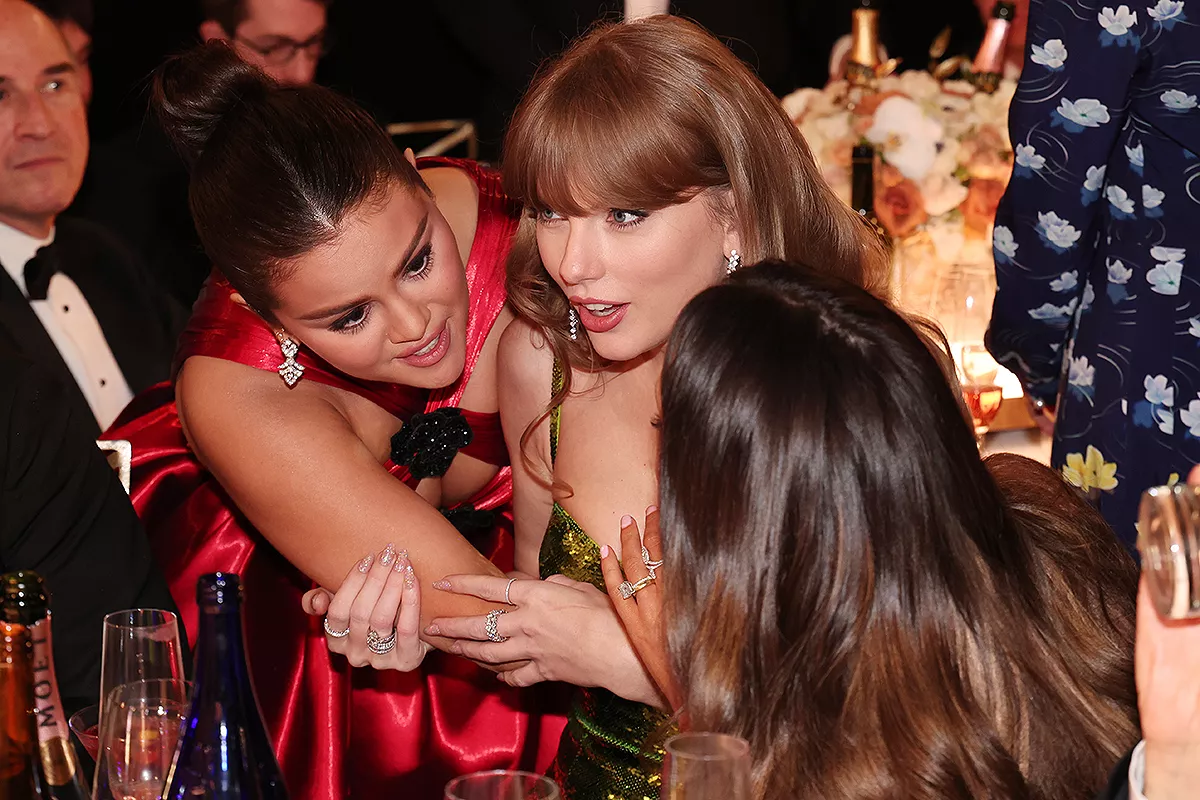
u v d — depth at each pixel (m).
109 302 3.28
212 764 1.01
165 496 2.04
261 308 1.55
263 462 1.67
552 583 1.56
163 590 1.54
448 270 1.54
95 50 3.15
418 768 1.91
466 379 1.86
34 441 1.46
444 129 3.50
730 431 1.03
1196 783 0.94
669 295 1.46
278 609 1.94
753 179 1.44
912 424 1.02
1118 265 2.03
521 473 1.81
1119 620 1.15
